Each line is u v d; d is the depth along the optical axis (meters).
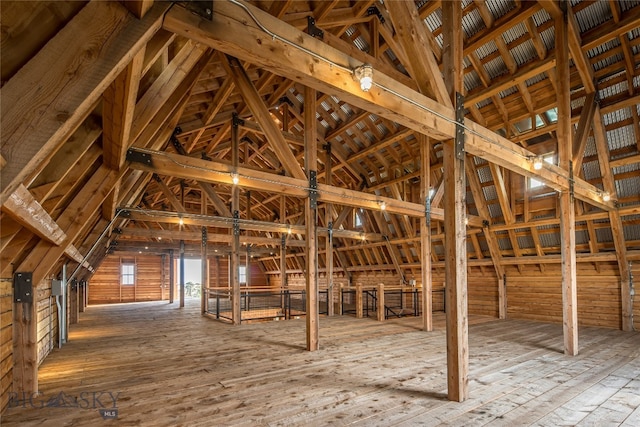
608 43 6.23
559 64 5.76
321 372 4.34
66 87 1.35
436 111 3.38
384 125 9.98
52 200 2.97
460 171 3.57
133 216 8.16
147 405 3.35
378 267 13.59
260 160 13.48
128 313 11.49
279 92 8.52
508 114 7.81
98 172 3.65
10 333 3.54
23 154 1.26
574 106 7.12
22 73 1.30
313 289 5.64
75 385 3.98
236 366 4.67
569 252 5.43
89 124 2.62
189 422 2.96
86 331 7.81
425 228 7.60
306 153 5.98
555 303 8.70
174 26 1.92
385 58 8.30
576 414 3.08
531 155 4.65
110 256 17.30
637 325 7.41
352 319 9.11
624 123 6.70
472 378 4.09
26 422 3.05
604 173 7.02
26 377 3.64
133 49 1.52
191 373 4.38
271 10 5.09
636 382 3.95
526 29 6.50
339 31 7.08
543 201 8.40
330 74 2.66
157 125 4.70
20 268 3.64
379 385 3.83
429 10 6.48
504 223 9.23
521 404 3.30
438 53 7.14
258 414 3.10
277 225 10.19
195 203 16.50
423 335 6.80
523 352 5.43
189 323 8.92
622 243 7.26
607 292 7.86
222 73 6.68
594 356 5.19
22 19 1.34
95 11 1.44
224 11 2.09
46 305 5.48
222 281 20.52
